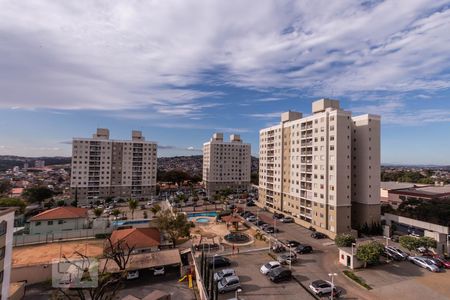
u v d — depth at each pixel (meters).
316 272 43.88
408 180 156.25
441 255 50.91
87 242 62.97
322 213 68.50
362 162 68.06
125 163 127.56
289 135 86.19
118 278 38.00
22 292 37.50
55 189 153.12
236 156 150.50
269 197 98.31
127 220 83.19
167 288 39.97
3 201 85.12
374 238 63.12
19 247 59.09
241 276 42.25
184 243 60.22
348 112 67.31
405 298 35.50
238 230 71.50
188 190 154.62
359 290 37.75
